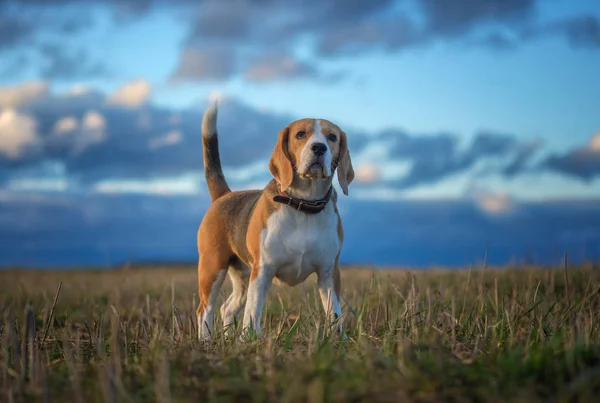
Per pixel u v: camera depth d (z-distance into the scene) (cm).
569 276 713
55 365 400
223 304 645
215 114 671
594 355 319
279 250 521
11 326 375
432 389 279
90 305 711
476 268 868
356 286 754
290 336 407
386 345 374
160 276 1148
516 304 492
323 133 517
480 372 303
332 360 331
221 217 605
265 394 286
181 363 340
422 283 752
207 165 668
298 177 521
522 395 267
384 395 272
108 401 284
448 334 442
